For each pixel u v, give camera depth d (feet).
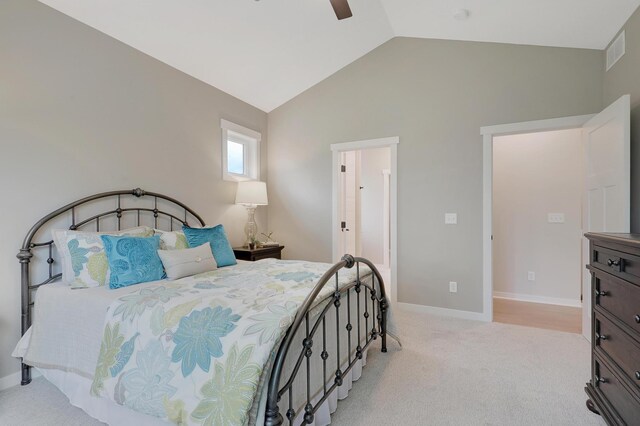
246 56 10.96
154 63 9.91
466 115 11.07
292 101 14.30
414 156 11.84
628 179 6.99
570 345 8.82
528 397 6.37
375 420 5.69
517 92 10.36
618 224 7.29
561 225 12.96
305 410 4.86
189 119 11.09
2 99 6.74
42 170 7.34
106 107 8.60
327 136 13.53
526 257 13.51
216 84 12.05
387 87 12.32
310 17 9.88
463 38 10.92
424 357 8.14
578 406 6.08
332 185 13.47
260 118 14.51
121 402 4.56
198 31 9.31
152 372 4.50
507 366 7.64
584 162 9.34
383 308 8.41
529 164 13.46
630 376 4.61
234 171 13.64
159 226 10.04
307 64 12.34
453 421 5.66
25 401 6.19
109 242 6.93
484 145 10.80
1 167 6.73
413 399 6.33
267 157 14.93
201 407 3.95
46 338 6.32
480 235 10.88
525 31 9.51
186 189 10.97
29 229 7.11
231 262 9.57
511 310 12.07
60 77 7.66
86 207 8.16
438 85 11.48
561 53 9.83
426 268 11.67
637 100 7.37
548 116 9.96
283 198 14.58
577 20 8.35
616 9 7.57
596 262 5.82
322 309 5.57
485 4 8.68
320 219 13.78
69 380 6.06
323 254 13.74
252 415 3.88
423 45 11.69
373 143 12.53
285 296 5.42
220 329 4.37
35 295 7.00
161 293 5.72
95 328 5.67
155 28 8.84
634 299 4.54
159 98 10.06
